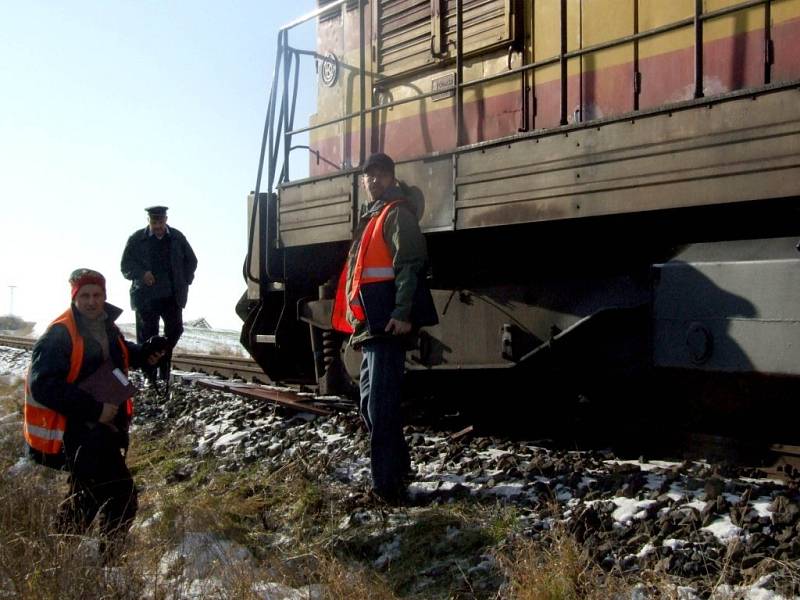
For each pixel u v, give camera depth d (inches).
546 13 232.2
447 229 217.6
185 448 261.7
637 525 144.1
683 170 166.2
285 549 162.2
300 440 245.1
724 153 159.6
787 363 154.0
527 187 196.2
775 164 152.0
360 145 268.7
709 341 166.4
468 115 254.1
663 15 204.5
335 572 139.6
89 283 156.3
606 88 216.5
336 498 185.2
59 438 153.6
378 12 289.1
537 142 194.1
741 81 187.6
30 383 150.6
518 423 249.8
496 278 231.0
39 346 152.1
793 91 149.6
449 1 260.8
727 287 163.8
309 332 314.2
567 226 213.9
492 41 244.5
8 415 334.3
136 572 132.6
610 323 194.7
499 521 154.7
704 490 158.7
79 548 134.0
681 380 182.5
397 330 174.7
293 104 297.4
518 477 182.4
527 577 126.9
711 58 192.9
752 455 185.0
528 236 230.5
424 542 153.8
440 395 264.5
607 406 230.4
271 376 329.4
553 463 185.6
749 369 159.9
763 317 157.5
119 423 162.9
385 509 172.9
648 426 210.1
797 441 187.6
